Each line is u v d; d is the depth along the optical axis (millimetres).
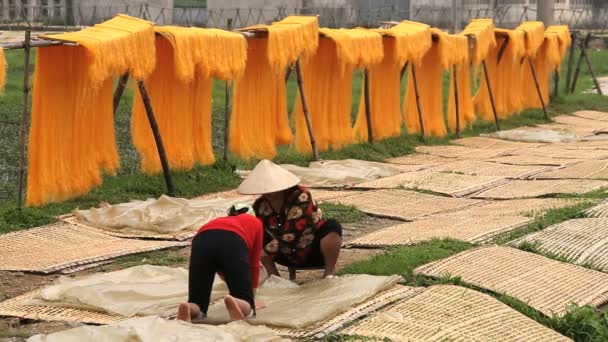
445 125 25734
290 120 23016
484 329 8883
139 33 15203
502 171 19062
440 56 24000
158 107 16891
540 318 9586
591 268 11352
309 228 10375
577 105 32906
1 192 16688
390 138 22797
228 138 18656
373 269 10891
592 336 9266
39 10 43438
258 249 9305
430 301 9531
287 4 45312
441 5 50031
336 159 20234
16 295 10320
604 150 22391
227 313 9250
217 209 14148
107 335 8070
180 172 17047
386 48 22500
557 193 16172
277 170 10070
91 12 41844
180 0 51719
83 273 11289
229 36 17062
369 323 8906
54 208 14445
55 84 14656
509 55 28359
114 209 13906
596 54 53625
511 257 11266
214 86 35656
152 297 9789
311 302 9469
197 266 8984
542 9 34719
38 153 14547
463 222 13766
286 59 18609
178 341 8039
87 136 15422
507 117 28828
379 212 15008
